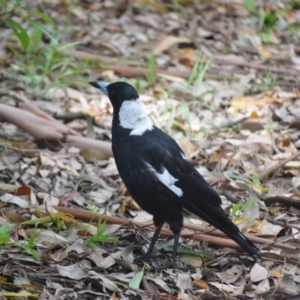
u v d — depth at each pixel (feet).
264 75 54.49
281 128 44.93
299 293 26.81
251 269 28.17
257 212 32.99
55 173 36.99
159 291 27.02
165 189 28.35
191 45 58.29
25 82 48.60
